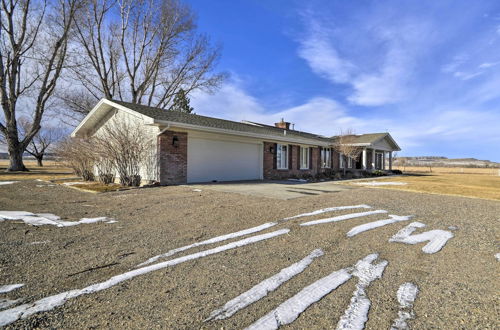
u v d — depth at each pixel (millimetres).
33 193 8438
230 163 13172
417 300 2309
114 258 3217
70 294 2367
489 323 1973
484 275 2818
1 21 17297
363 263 3111
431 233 4289
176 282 2611
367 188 10492
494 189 10570
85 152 11750
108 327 1902
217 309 2150
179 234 4164
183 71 25625
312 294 2398
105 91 22484
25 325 1914
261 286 2541
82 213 5582
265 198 7406
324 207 6188
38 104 19328
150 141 10625
